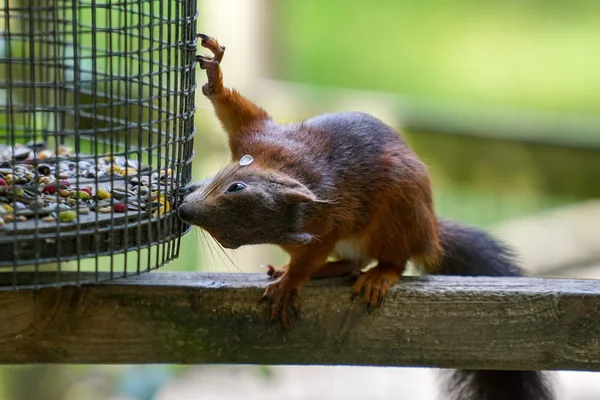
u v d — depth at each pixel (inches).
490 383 378.3
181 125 307.3
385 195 342.0
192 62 311.3
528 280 307.9
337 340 302.8
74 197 286.0
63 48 363.9
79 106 270.1
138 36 322.7
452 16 1068.5
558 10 1075.9
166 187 294.0
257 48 658.8
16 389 561.9
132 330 292.5
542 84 949.2
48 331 289.3
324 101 642.2
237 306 296.7
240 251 650.2
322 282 308.8
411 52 994.7
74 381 567.8
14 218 262.1
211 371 603.2
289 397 584.1
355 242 352.5
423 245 353.7
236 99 338.0
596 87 938.7
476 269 397.1
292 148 327.9
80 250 265.4
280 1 676.7
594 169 625.6
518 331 297.9
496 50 1006.4
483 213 717.3
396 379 606.9
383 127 359.6
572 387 573.0
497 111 709.9
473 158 637.3
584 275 642.2
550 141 624.7
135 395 453.1
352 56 979.3
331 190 324.2
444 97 922.7
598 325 295.3
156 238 285.4
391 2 1067.3
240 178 301.7
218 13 653.3
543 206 722.8
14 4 444.1
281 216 297.6
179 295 292.8
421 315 300.7
